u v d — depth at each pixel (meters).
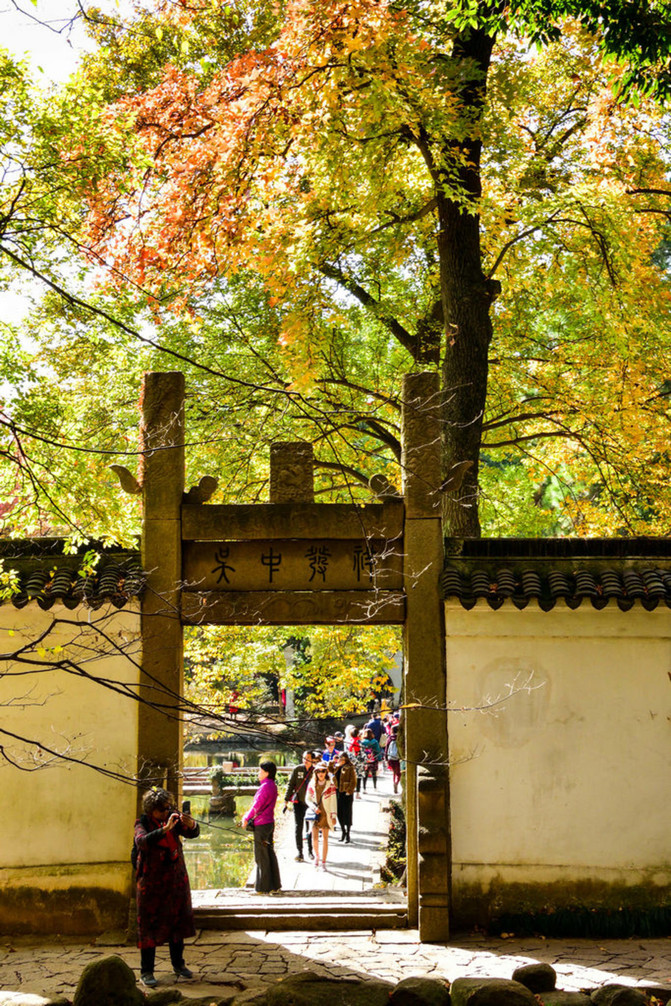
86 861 10.11
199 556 10.52
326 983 7.88
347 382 15.57
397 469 16.61
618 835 10.09
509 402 17.08
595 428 15.67
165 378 10.66
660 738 10.23
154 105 11.98
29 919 10.04
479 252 14.39
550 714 10.27
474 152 14.23
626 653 10.34
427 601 10.38
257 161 12.02
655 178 16.09
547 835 10.10
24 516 9.48
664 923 9.82
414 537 10.45
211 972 8.70
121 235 10.00
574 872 10.03
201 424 15.87
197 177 11.80
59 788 10.20
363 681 16.33
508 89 14.23
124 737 10.28
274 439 15.17
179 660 10.32
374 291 17.09
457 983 7.81
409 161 14.78
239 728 6.76
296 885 13.43
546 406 16.42
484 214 14.22
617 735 10.24
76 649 10.30
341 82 11.74
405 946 9.46
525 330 16.69
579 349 16.28
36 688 10.27
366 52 11.63
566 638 10.34
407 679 10.34
